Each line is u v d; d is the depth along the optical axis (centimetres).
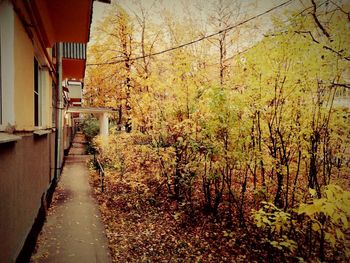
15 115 307
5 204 262
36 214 476
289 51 432
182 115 679
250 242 554
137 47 1023
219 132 572
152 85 720
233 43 746
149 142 799
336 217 285
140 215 694
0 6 293
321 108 430
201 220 662
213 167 616
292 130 470
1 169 248
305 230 456
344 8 390
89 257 443
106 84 1276
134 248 517
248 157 534
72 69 1214
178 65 651
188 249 536
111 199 793
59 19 549
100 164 1031
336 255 382
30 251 409
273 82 470
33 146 431
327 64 405
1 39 295
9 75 298
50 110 701
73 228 561
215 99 539
